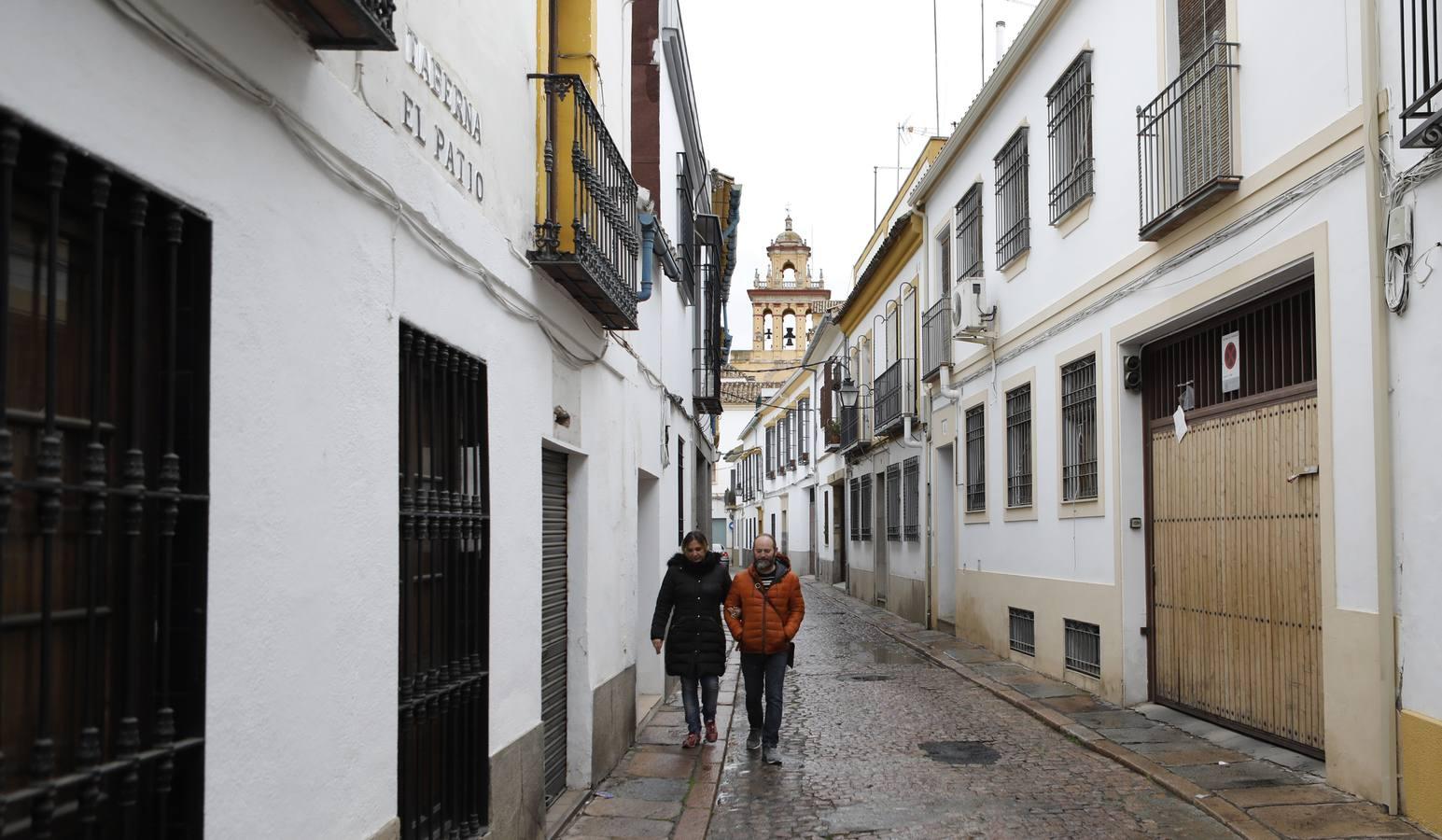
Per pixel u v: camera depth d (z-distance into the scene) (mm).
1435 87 5453
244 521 2867
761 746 9125
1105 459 10641
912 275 20406
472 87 4852
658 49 11102
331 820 3406
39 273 2357
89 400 2523
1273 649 7855
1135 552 10188
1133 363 10195
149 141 2484
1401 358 6062
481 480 4984
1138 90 9859
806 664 14867
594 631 7520
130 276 2568
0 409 2086
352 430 3592
